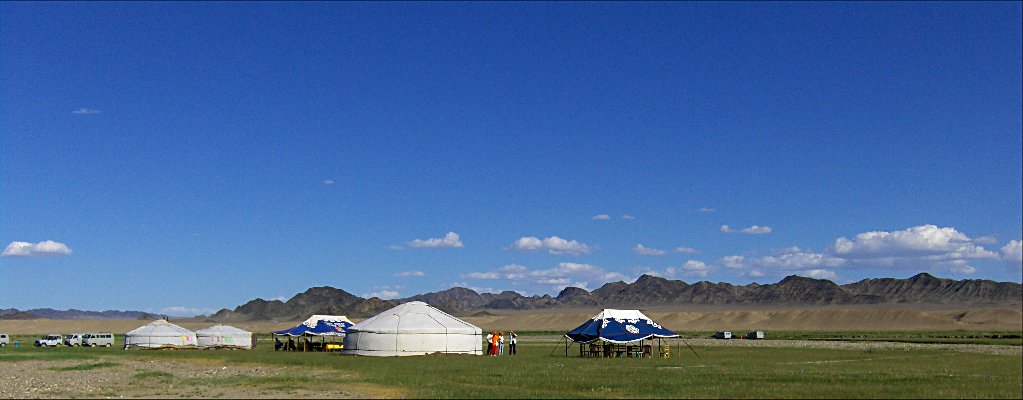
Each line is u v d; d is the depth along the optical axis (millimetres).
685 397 43125
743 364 69812
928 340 155000
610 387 48188
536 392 45438
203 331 111250
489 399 42062
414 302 88312
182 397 43750
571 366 65812
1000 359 78625
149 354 89625
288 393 45375
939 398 42094
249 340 112562
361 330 83438
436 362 70438
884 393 44375
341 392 45656
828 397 42531
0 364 73875
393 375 56094
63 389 48062
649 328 84625
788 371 60688
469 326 86812
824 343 139500
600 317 85938
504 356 83312
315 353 89625
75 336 138500
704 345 128125
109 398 43438
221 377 55438
